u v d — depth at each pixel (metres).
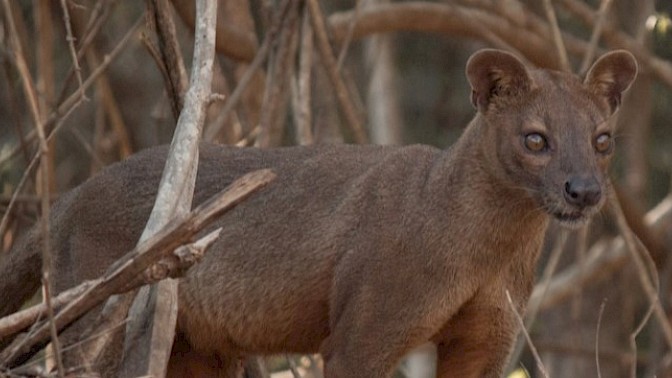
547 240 20.97
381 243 11.40
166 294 10.09
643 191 20.25
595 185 10.89
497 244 11.38
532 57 18.00
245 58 16.06
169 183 9.99
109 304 10.25
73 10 15.95
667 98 22.03
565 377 21.11
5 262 12.41
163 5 12.41
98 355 10.78
